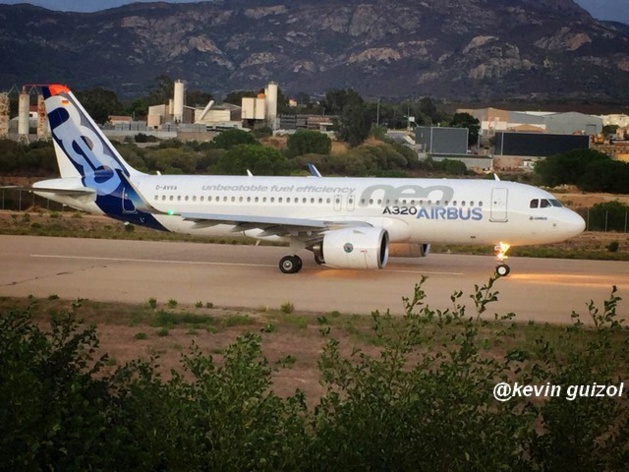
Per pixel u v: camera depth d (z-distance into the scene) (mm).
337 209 77812
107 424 26438
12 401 22938
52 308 56594
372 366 27172
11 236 99312
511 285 70250
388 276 73812
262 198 79750
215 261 81938
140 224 82875
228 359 25609
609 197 185500
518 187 75688
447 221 75438
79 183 82125
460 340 29453
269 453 23344
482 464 23047
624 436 25578
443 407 24766
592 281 73500
